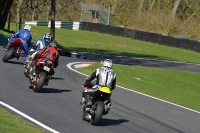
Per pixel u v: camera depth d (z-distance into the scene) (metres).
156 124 34.00
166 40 137.75
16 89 38.56
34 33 124.12
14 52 51.19
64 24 153.12
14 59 56.41
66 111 33.22
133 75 60.75
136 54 108.31
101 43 123.94
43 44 42.62
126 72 61.25
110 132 29.02
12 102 33.34
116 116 34.66
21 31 51.25
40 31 130.25
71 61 66.44
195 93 59.44
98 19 166.25
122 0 182.00
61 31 139.50
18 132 24.88
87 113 30.47
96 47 113.62
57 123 29.19
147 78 61.00
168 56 113.69
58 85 44.38
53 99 36.78
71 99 38.16
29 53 42.69
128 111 37.34
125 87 51.44
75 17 182.38
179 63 97.38
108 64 30.69
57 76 49.94
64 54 81.44
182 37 144.50
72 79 49.56
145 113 37.75
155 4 182.25
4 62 52.22
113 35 146.25
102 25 148.50
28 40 51.16
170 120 36.62
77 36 132.88
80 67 60.50
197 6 177.75
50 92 39.78
